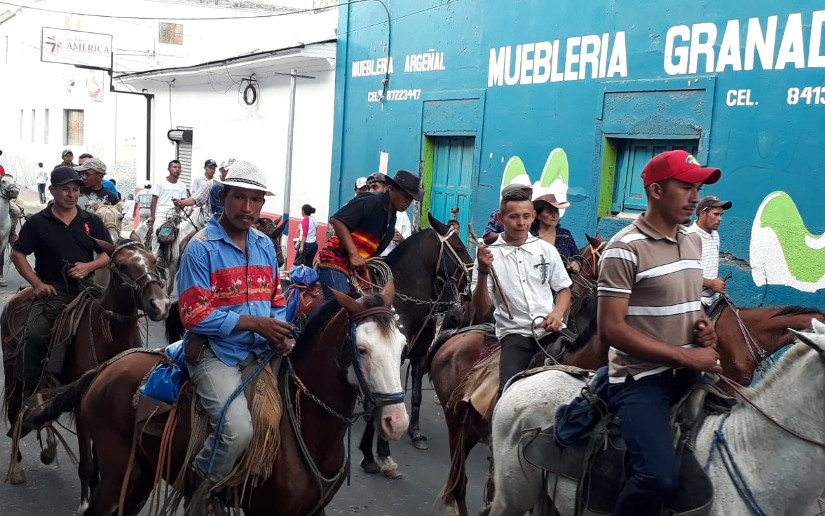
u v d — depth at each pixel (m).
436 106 12.04
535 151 10.22
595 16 9.30
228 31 23.53
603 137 9.22
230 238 3.66
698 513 3.04
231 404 3.53
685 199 3.04
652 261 3.08
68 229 5.57
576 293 6.50
